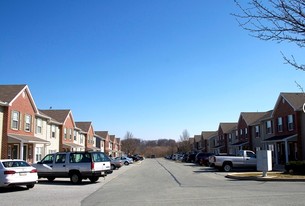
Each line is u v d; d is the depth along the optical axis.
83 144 61.12
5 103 29.55
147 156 166.38
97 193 16.45
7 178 17.16
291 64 5.97
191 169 38.44
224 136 71.44
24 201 13.70
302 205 11.47
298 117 36.94
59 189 18.48
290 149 39.41
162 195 14.95
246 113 58.28
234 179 23.72
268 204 11.77
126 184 21.31
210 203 12.25
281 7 5.49
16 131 31.44
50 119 41.06
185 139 131.75
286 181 21.17
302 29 5.45
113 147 105.44
